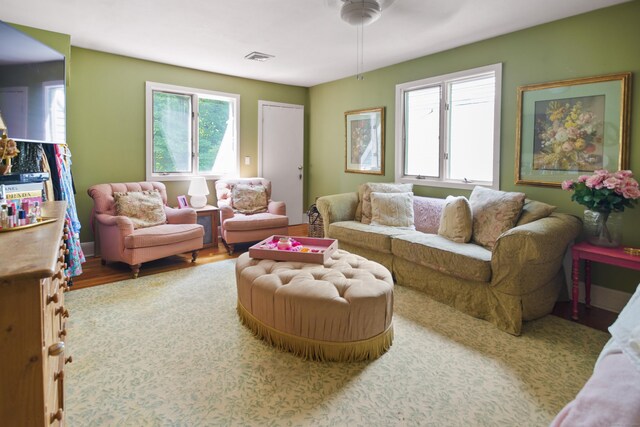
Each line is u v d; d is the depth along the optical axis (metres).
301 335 2.04
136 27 3.28
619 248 2.52
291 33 3.38
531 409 1.64
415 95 4.25
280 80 5.38
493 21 3.05
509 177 3.37
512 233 2.36
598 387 0.70
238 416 1.59
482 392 1.76
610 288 2.80
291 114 5.76
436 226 3.61
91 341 2.22
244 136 5.30
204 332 2.35
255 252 2.59
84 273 3.52
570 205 2.97
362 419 1.57
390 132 4.53
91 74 4.00
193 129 4.84
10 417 0.75
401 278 3.25
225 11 2.92
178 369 1.94
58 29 3.33
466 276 2.62
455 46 3.72
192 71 4.73
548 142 3.08
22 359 0.74
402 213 3.74
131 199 3.78
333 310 1.96
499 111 3.40
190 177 4.82
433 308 2.77
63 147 3.06
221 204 4.75
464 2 2.71
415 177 4.27
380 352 2.08
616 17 2.69
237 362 2.01
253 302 2.26
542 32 3.10
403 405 1.66
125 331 2.36
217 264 3.87
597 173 2.54
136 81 4.30
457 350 2.16
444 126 3.93
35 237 1.12
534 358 2.07
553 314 2.69
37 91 2.53
